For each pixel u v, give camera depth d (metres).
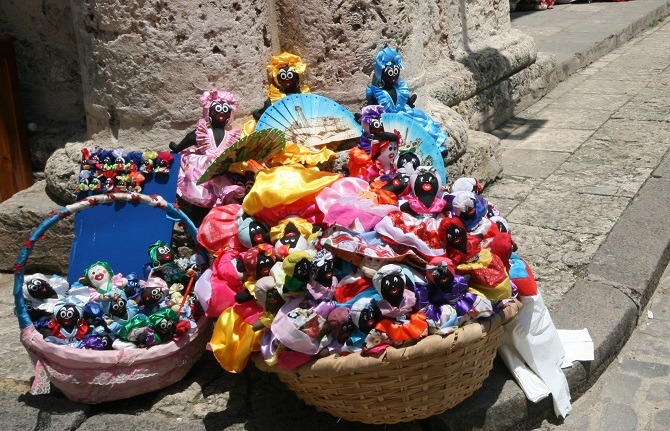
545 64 7.75
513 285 3.13
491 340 3.00
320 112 3.90
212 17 3.81
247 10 3.93
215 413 3.21
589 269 4.18
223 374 3.46
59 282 3.37
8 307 4.14
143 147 3.96
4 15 4.84
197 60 3.84
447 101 5.78
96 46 3.93
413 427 3.11
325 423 3.14
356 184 3.30
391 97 4.12
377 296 2.81
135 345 3.20
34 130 4.96
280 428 3.11
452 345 2.80
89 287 3.35
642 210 4.84
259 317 3.01
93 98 4.07
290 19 4.14
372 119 3.77
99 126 4.11
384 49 4.11
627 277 4.09
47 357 3.17
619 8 11.45
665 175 5.37
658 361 3.70
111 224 3.73
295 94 3.89
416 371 2.83
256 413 3.21
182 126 3.92
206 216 3.46
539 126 6.77
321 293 2.87
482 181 5.30
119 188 3.72
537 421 3.31
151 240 3.71
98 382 3.16
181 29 3.78
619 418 3.33
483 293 2.94
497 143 5.52
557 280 4.09
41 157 4.89
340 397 2.91
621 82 8.05
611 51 9.58
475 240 2.94
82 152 3.78
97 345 3.17
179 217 3.45
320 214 3.27
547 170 5.67
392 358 2.74
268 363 2.92
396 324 2.78
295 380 2.99
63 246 4.26
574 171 5.60
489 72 6.46
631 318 3.86
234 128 3.96
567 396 3.33
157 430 3.11
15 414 3.20
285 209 3.25
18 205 4.29
